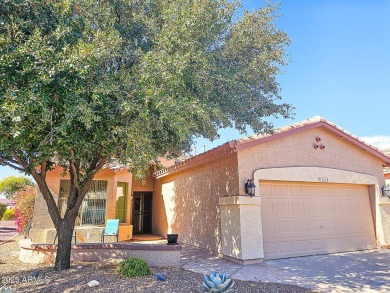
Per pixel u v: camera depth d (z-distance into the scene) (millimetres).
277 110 9250
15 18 5914
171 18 6605
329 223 11938
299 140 11820
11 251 12883
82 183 8727
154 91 5789
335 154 12594
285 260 10234
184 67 6066
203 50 7191
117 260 9094
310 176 11625
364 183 12977
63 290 6602
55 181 14461
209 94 7508
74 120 5727
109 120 6066
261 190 10805
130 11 7621
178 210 15523
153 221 19453
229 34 8031
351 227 12422
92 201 15219
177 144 9055
